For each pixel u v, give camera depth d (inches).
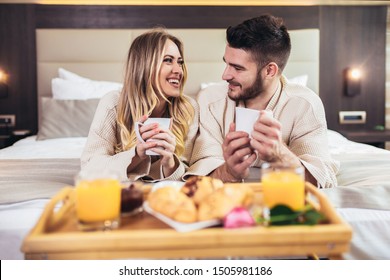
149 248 27.6
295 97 58.0
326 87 135.2
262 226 29.1
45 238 27.3
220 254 27.9
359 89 134.2
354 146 96.0
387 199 47.7
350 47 134.3
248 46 52.4
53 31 127.3
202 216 29.7
